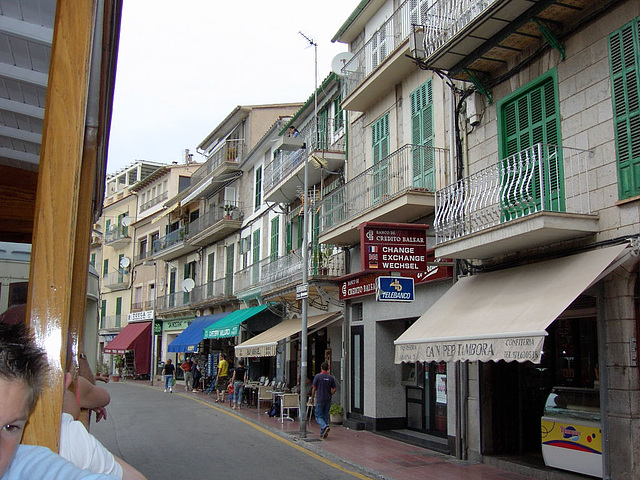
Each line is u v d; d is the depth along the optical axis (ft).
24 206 13.85
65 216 5.94
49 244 5.88
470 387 39.24
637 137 28.45
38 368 4.79
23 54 8.90
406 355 35.99
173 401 81.97
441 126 44.83
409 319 50.47
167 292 138.82
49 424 5.64
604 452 28.60
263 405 75.72
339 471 36.45
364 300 55.31
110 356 161.79
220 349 106.52
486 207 34.83
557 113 33.35
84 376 9.55
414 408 51.03
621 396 28.19
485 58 37.11
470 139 40.73
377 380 52.08
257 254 93.15
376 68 50.96
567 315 33.99
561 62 33.27
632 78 28.89
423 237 41.63
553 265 32.12
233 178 107.96
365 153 57.77
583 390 31.48
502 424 38.32
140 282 153.69
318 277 58.13
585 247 30.83
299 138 69.36
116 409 70.44
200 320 110.11
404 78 50.88
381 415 51.67
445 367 46.32
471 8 36.35
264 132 103.55
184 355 127.54
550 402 33.01
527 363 39.24
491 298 34.01
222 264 110.42
